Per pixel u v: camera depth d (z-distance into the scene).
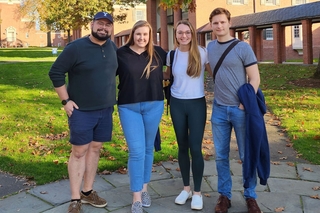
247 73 3.44
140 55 3.60
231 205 3.76
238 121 3.48
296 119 7.49
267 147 3.43
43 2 31.11
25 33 65.62
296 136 6.35
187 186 3.89
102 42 3.45
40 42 66.88
